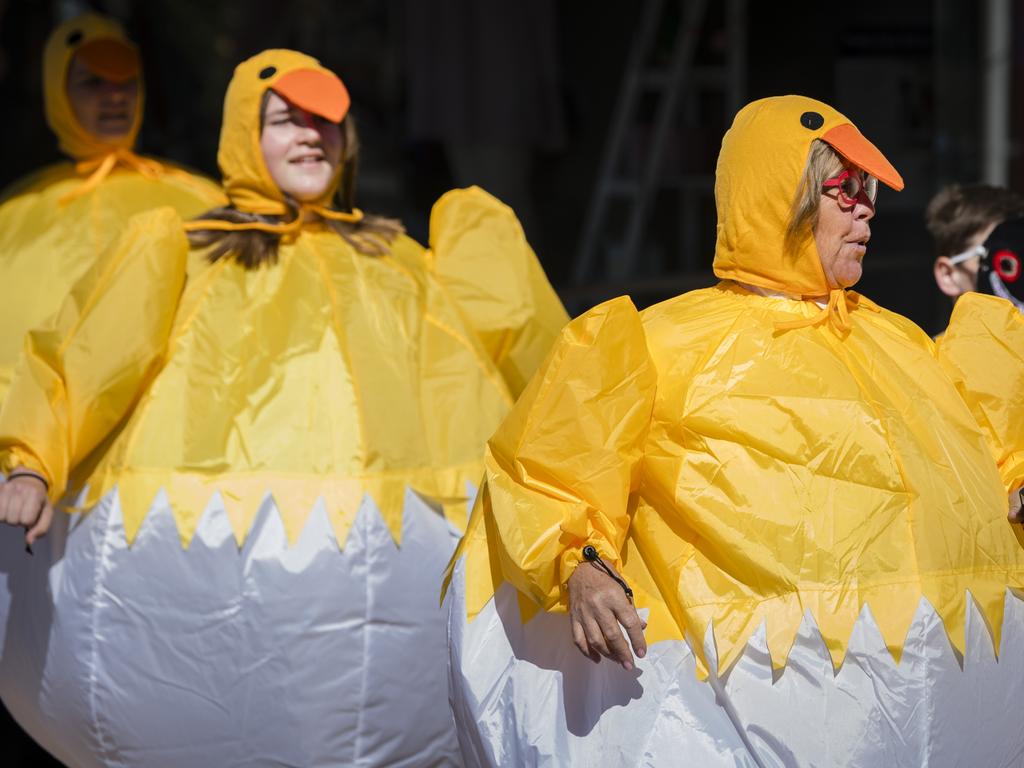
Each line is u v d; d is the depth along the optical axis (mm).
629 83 24953
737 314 8047
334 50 39031
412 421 10359
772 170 7941
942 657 7543
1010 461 8453
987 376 8516
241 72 10992
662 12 24781
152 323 10203
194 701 9820
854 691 7445
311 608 9773
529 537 7527
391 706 9984
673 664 7664
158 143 26406
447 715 10180
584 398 7633
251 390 10203
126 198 13148
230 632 9758
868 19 20438
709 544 7688
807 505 7613
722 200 8227
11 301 12484
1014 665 7848
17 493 9633
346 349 10406
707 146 23797
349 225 11266
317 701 9805
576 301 23422
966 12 19438
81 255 12672
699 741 7535
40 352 10117
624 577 7922
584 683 7844
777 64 21656
